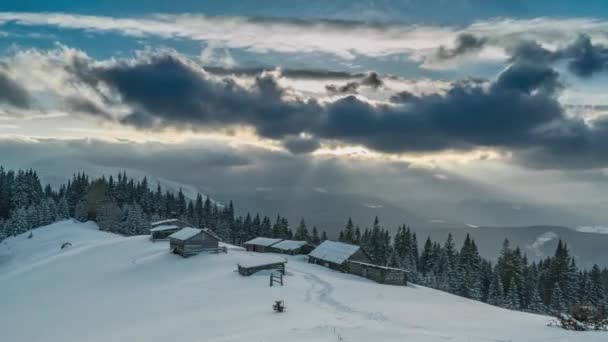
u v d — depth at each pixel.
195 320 40.56
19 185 183.00
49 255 112.00
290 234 166.75
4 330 48.56
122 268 80.00
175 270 75.88
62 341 41.38
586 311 31.83
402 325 32.47
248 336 28.42
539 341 25.36
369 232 151.88
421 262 153.88
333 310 40.62
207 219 171.62
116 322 47.03
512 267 125.31
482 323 34.06
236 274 68.25
